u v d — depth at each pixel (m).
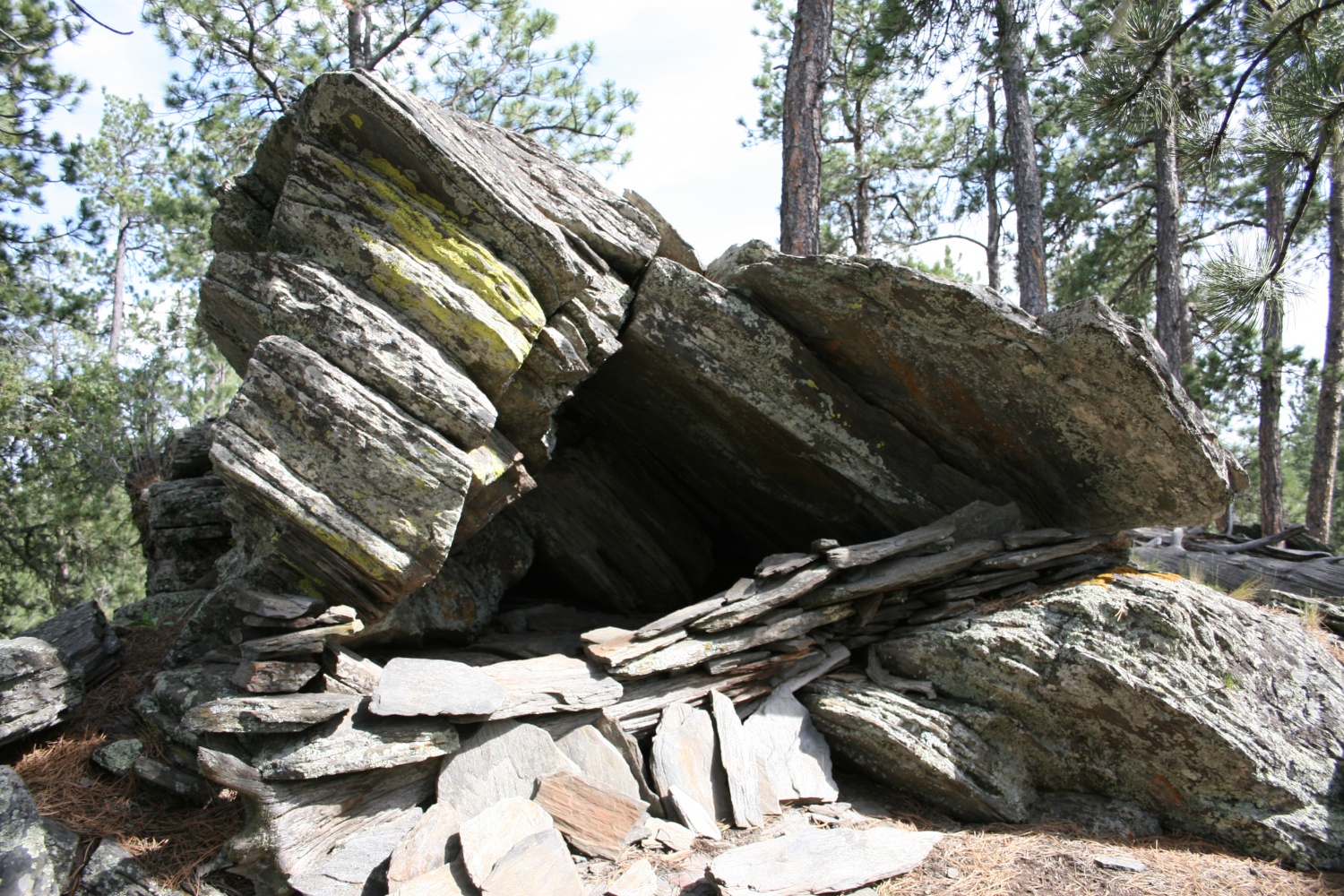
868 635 6.68
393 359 4.73
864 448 6.96
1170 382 6.04
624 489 8.27
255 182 6.09
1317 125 7.35
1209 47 12.96
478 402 4.84
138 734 5.21
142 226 24.08
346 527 4.56
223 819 4.61
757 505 8.09
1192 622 5.98
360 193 5.06
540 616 7.38
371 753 4.50
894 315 6.34
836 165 19.19
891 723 5.84
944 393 6.62
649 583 8.05
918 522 7.09
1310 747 5.73
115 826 4.53
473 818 4.45
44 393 18.64
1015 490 7.09
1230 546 10.90
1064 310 6.10
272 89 13.34
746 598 5.95
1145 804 5.82
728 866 4.45
